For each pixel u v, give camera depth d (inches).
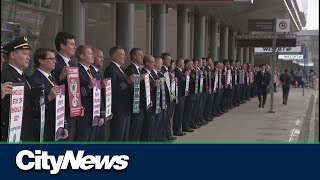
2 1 336.5
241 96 908.6
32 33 392.5
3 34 340.8
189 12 849.5
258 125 581.3
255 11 979.9
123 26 573.3
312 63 2261.3
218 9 845.2
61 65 239.8
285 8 977.5
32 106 206.7
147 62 351.6
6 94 183.5
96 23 546.3
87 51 254.8
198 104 519.5
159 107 359.6
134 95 303.7
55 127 217.5
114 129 303.3
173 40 888.9
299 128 569.9
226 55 1195.3
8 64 200.1
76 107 237.9
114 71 298.7
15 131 187.3
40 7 405.4
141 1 389.4
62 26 422.3
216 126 554.6
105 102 274.2
